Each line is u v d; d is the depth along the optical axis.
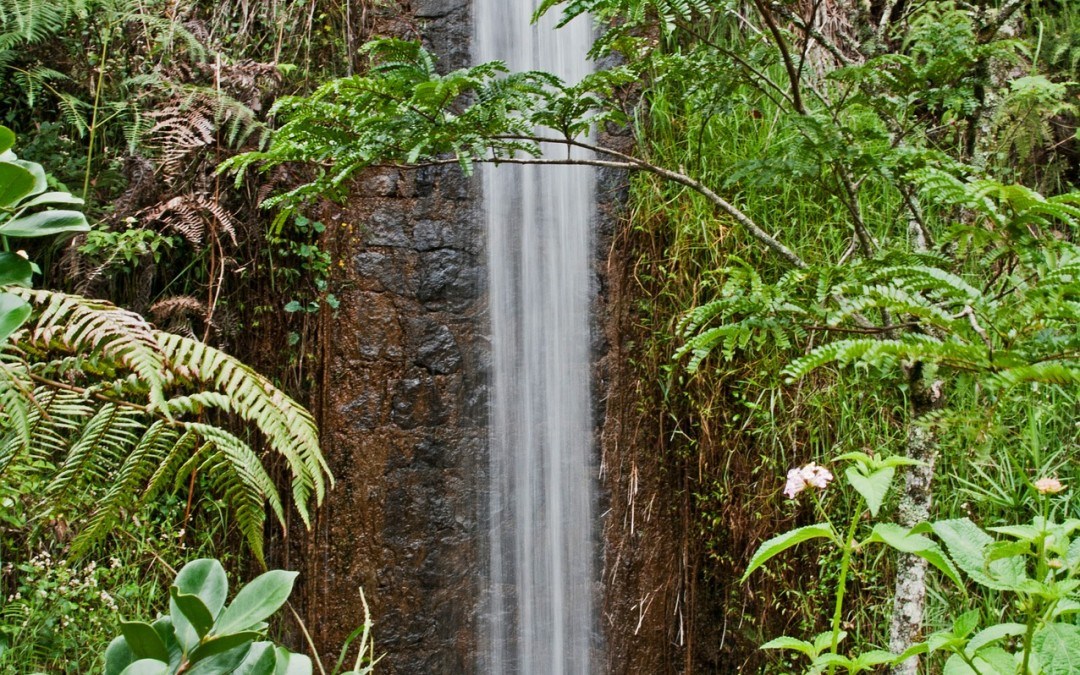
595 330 3.87
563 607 3.79
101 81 3.38
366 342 3.76
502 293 3.96
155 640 0.83
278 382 3.62
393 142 1.87
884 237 3.24
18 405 1.08
